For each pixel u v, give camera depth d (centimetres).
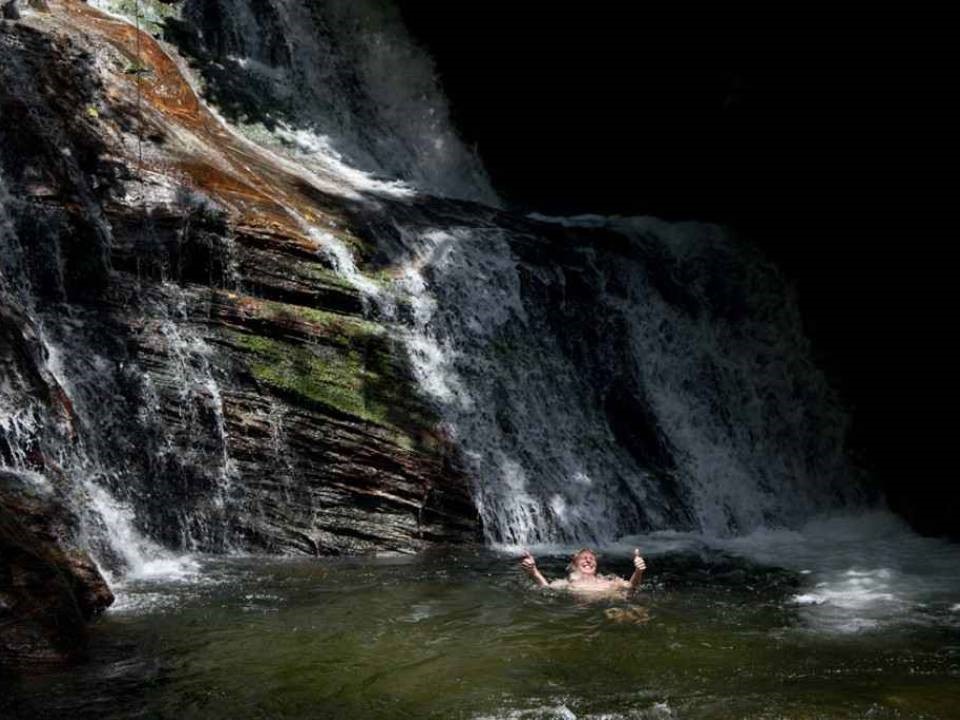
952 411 1255
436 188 1695
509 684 597
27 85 1023
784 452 1375
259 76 1561
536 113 1875
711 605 795
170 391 958
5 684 576
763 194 1588
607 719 544
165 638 666
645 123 1745
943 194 1335
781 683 604
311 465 975
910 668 636
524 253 1282
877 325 1383
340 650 653
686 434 1305
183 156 1081
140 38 1222
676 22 1612
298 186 1186
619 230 1520
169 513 928
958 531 1182
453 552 981
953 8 1292
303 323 1020
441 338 1132
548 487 1097
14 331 859
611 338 1319
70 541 738
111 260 983
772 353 1464
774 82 1542
